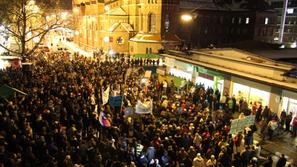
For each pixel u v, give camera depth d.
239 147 17.73
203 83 32.59
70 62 39.94
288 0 93.00
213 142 16.52
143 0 65.50
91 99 22.23
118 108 21.27
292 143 20.70
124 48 69.62
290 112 22.27
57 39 96.88
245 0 78.19
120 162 13.48
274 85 22.52
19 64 33.31
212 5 73.88
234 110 25.98
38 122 16.14
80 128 17.48
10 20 38.16
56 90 22.69
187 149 15.91
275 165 17.58
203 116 19.25
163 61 46.97
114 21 71.06
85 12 90.44
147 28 65.94
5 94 17.05
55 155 13.84
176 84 32.78
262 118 22.95
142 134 16.59
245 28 74.88
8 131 14.85
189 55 36.34
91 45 84.31
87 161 14.10
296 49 37.28
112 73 33.28
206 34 72.81
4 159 12.46
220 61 30.84
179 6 67.25
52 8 43.12
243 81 27.28
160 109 21.89
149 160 14.41
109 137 16.45
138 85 29.05
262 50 35.28
